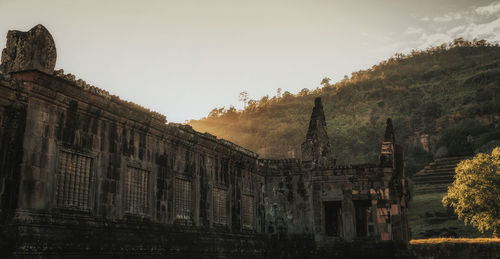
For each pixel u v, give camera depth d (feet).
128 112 63.93
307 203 101.96
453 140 394.93
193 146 80.43
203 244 78.38
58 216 51.90
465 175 164.86
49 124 52.65
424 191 285.84
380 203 95.81
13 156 48.75
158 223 69.31
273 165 106.42
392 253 92.58
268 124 640.99
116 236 59.57
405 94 622.54
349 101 655.76
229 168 92.84
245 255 91.40
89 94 57.11
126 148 64.64
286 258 100.53
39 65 50.98
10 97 48.88
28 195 48.83
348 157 445.37
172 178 74.38
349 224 97.14
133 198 65.46
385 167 96.53
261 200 104.37
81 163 57.16
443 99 562.25
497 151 164.45
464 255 119.65
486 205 157.48
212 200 85.61
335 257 96.53
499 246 118.93
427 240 129.39
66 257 51.11
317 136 108.37
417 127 491.31
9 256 45.47
